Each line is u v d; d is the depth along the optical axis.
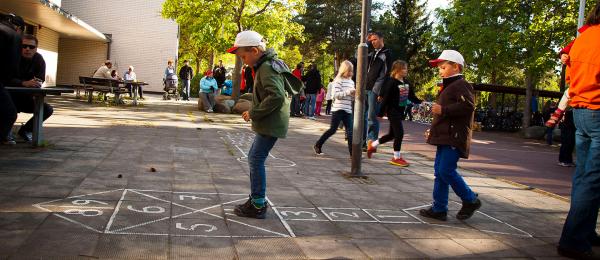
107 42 31.80
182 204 4.76
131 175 5.82
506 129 26.77
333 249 3.82
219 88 23.08
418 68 51.06
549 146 17.81
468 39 24.72
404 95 8.31
